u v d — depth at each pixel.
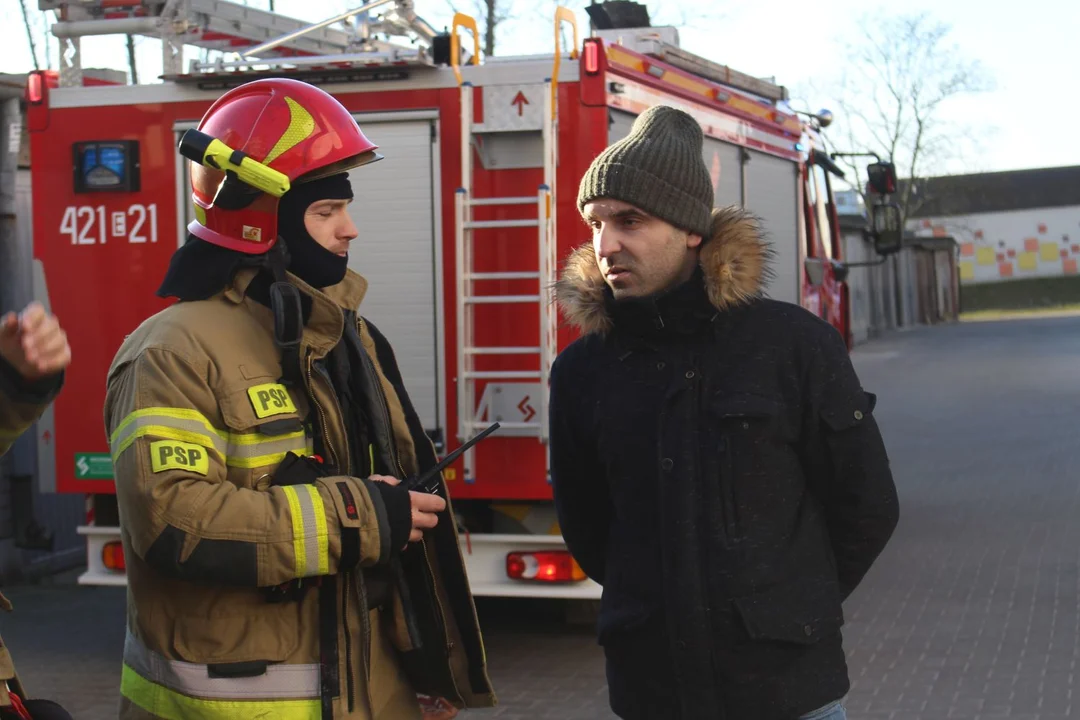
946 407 17.69
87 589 8.48
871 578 7.86
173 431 2.31
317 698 2.43
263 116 2.54
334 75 5.99
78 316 6.31
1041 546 8.61
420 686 2.72
